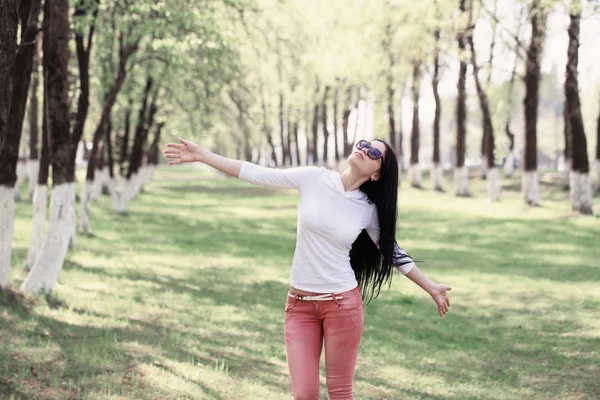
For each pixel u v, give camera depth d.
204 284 11.97
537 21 23.59
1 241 8.72
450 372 6.97
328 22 26.67
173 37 11.45
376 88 32.91
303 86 46.47
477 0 24.62
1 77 5.00
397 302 11.12
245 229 23.48
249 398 5.50
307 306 3.83
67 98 9.84
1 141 5.10
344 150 45.75
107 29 13.60
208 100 18.73
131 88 19.86
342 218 3.75
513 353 7.86
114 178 26.80
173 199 37.69
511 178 42.16
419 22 25.62
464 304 10.95
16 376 5.61
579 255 16.14
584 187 23.36
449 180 44.97
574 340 8.45
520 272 14.17
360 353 7.59
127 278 11.88
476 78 29.72
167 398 5.35
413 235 21.17
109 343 6.97
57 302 9.01
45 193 11.86
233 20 13.30
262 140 59.59
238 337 7.95
